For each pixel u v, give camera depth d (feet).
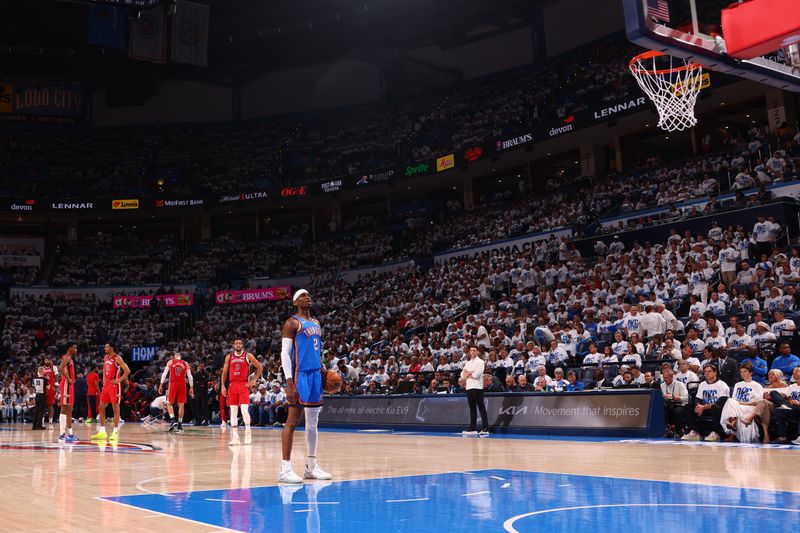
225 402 56.65
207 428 57.16
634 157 94.22
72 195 121.19
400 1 108.88
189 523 13.42
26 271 117.50
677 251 55.98
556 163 102.78
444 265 85.10
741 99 82.64
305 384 20.44
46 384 61.36
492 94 112.98
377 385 56.54
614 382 39.73
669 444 31.35
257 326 100.12
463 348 52.95
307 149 125.70
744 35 25.46
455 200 115.24
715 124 89.10
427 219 112.68
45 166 126.00
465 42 120.88
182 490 18.25
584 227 77.46
